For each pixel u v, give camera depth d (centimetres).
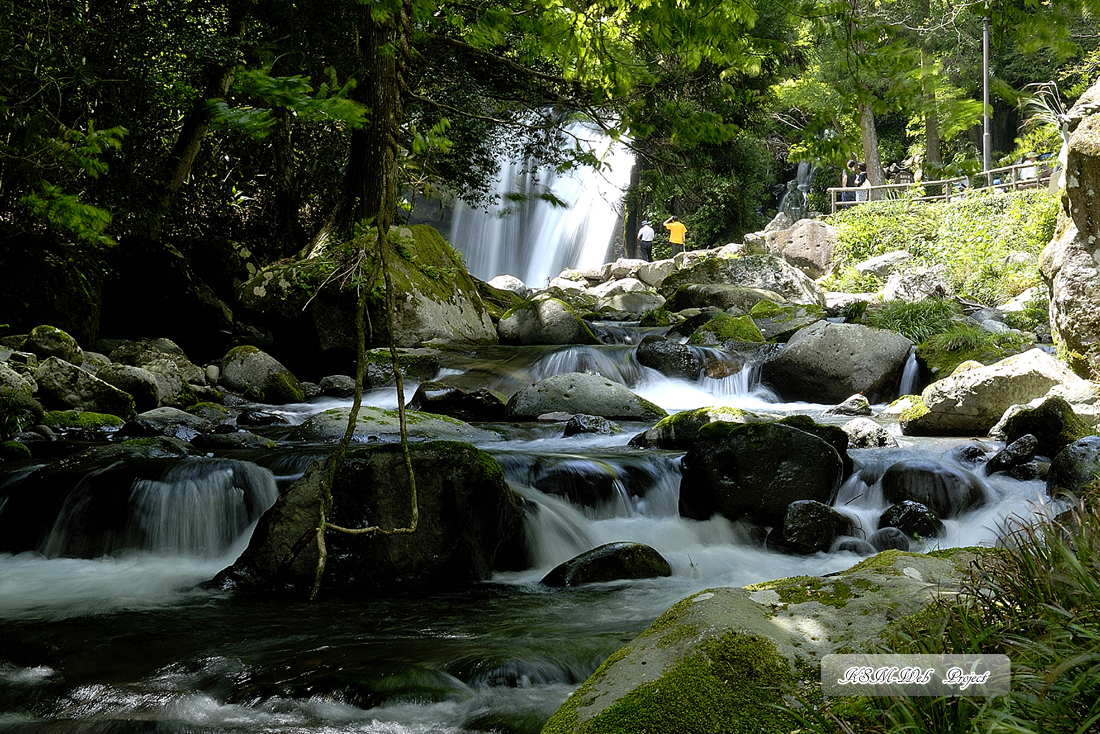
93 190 1220
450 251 1694
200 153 1833
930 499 726
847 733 229
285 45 1148
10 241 1278
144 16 1294
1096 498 334
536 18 353
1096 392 932
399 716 350
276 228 2008
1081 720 212
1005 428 897
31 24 1000
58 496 652
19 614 495
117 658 419
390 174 305
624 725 261
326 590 552
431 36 342
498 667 393
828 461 685
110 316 1545
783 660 278
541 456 740
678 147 1302
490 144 1778
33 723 346
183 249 1742
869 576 330
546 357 1377
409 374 1342
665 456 788
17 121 405
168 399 1167
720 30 310
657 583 573
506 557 621
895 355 1269
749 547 663
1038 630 252
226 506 652
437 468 574
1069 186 995
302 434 934
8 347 1146
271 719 348
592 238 3559
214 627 470
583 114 575
